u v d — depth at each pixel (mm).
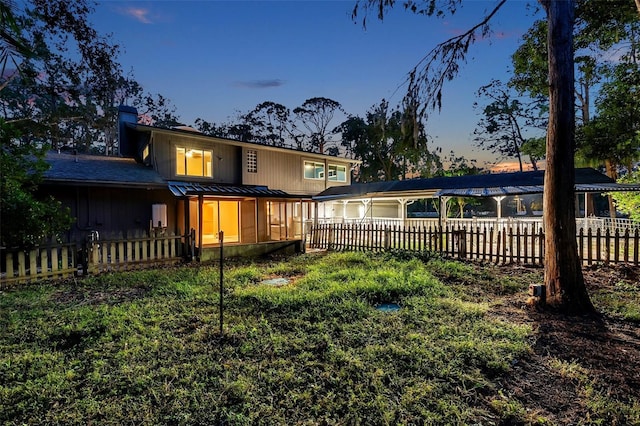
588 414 2662
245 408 2760
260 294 6078
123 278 7945
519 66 16406
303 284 7004
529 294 5766
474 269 8492
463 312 5043
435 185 18906
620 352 3746
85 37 13812
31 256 7590
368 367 3387
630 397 2885
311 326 4543
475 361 3490
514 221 15734
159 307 5504
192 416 2668
